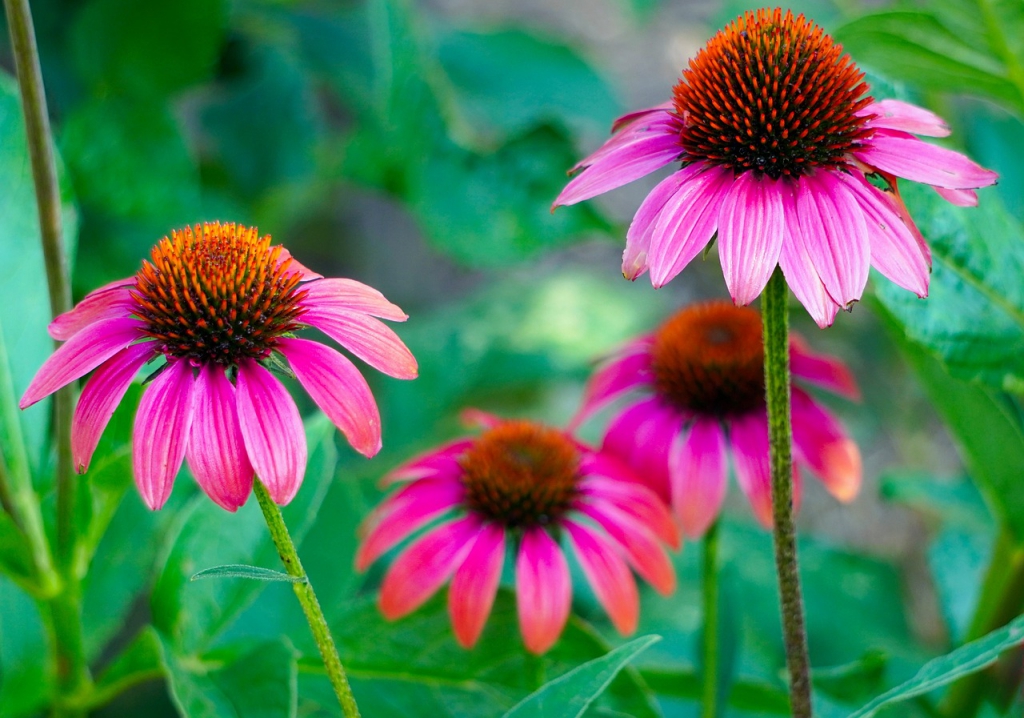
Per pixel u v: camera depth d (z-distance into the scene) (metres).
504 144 1.01
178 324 0.69
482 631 0.77
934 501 0.88
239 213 1.12
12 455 0.77
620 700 0.76
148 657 0.76
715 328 0.80
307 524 0.77
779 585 0.70
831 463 0.79
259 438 0.68
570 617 0.77
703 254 0.68
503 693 0.77
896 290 0.76
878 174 0.70
